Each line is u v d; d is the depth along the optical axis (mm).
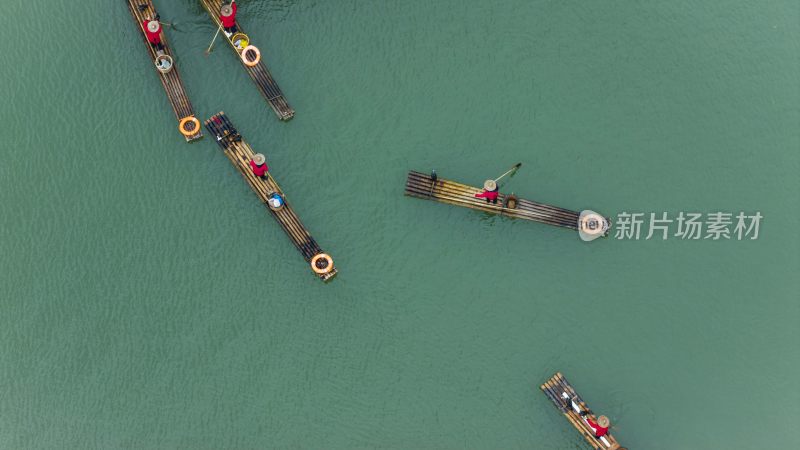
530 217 59906
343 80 63719
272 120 62344
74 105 62875
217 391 56844
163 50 62906
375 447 55844
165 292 59000
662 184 61344
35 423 56219
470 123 62938
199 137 61438
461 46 65062
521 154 62031
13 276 59406
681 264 59719
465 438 55875
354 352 57719
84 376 57188
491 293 59062
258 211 60656
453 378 57125
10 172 61531
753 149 62625
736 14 66688
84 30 64375
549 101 63688
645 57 65125
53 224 60438
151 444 55844
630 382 56969
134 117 62469
